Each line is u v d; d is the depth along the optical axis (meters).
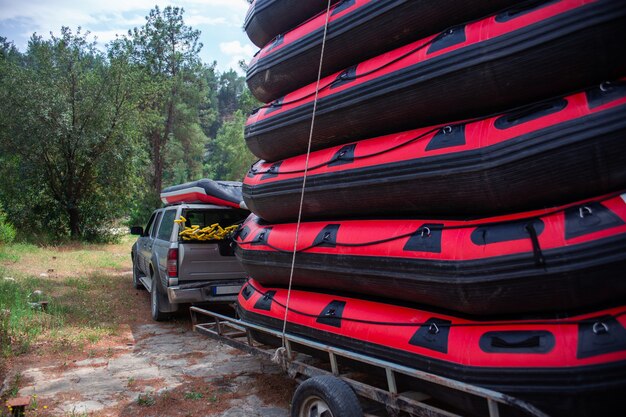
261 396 4.90
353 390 3.47
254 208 5.24
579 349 2.60
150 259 8.62
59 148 20.08
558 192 2.84
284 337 4.28
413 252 3.33
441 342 3.15
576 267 2.61
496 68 3.02
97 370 5.67
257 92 5.42
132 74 21.28
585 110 2.73
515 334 2.86
